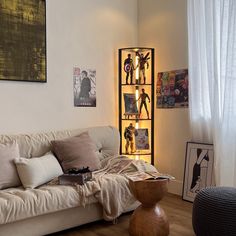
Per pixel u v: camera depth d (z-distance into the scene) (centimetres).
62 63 361
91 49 386
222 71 315
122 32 416
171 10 386
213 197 221
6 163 273
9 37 318
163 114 399
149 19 416
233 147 310
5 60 316
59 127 360
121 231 272
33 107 340
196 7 341
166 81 394
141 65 406
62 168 305
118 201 279
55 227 258
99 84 396
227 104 309
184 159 373
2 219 223
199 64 343
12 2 318
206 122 343
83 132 344
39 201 240
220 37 315
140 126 428
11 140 304
